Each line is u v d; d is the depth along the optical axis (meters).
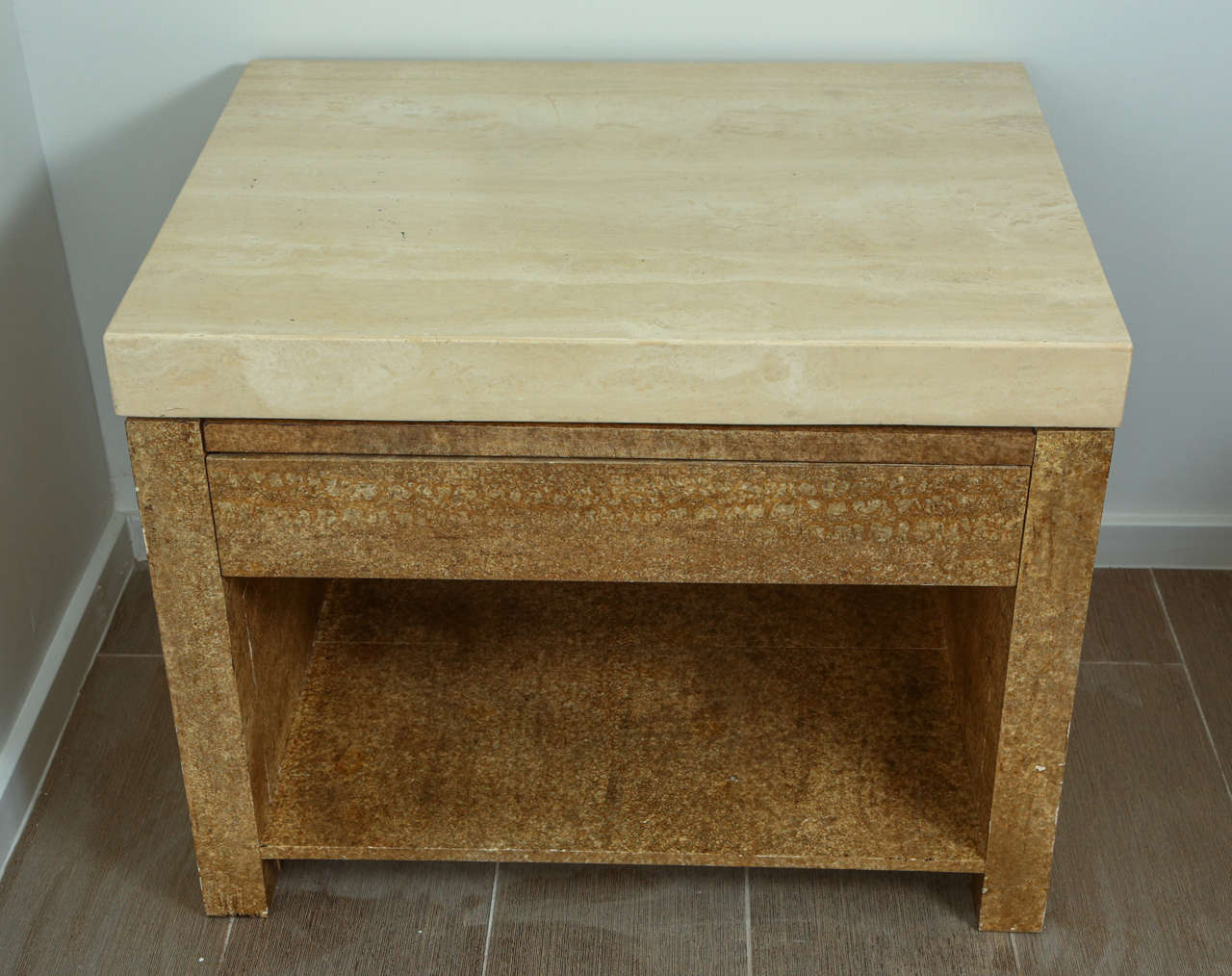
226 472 1.06
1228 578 1.73
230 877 1.29
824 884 1.36
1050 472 1.04
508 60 1.45
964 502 1.06
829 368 1.00
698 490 1.06
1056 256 1.10
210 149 1.24
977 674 1.29
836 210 1.16
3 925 1.32
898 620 1.50
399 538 1.10
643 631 1.49
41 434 1.51
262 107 1.32
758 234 1.13
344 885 1.36
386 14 1.42
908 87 1.37
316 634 1.47
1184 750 1.50
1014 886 1.27
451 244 1.11
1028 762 1.19
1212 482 1.70
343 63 1.41
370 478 1.07
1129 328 1.60
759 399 1.02
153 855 1.39
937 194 1.18
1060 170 1.22
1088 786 1.46
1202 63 1.43
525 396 1.02
